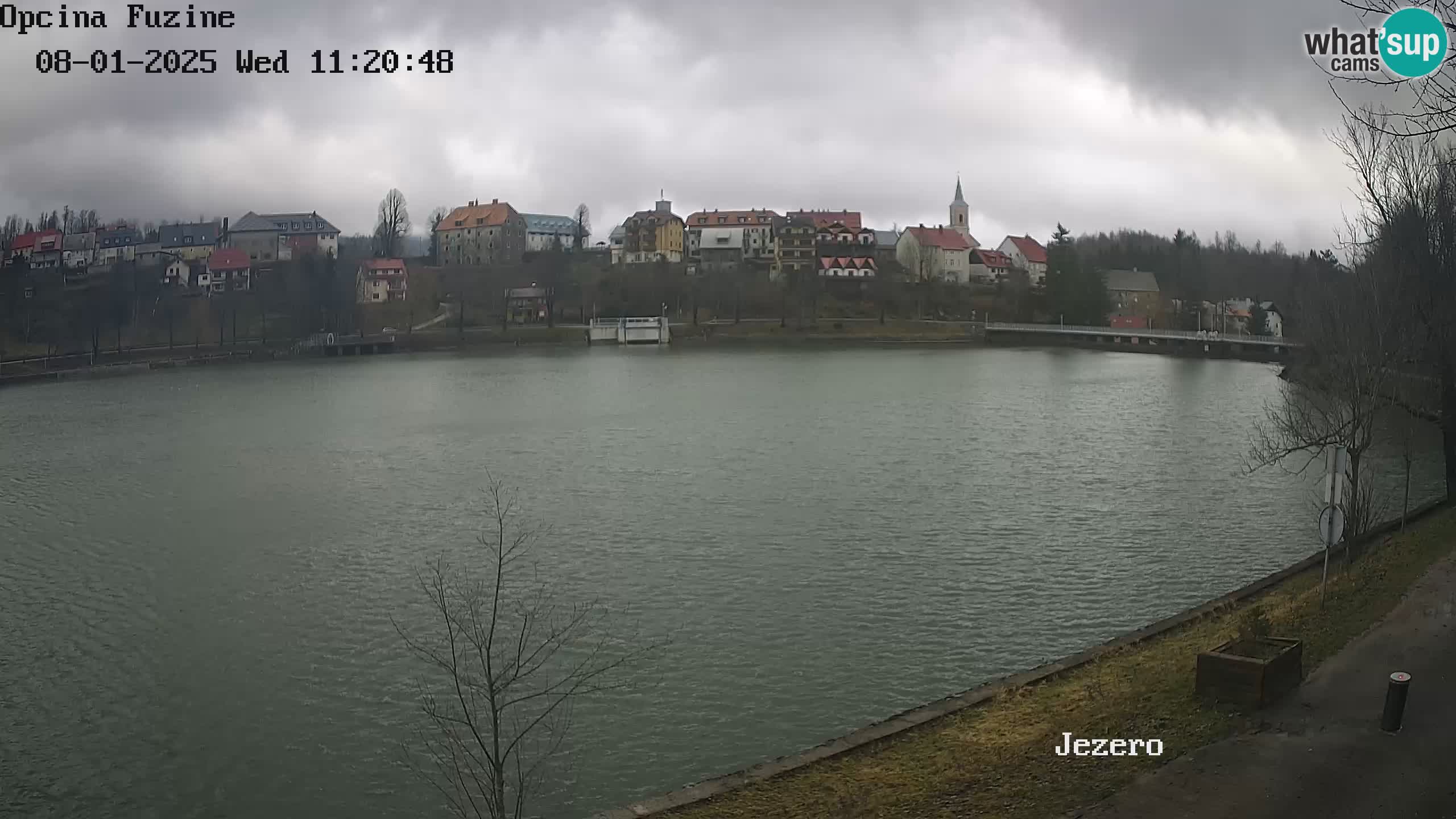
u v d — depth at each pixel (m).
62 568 49.94
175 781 29.48
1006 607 41.66
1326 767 18.17
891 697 33.41
